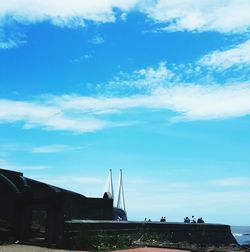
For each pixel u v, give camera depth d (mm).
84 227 35000
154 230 45406
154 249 33906
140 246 36312
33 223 46781
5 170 39781
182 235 49531
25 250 30734
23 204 36969
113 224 38750
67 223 33750
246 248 42250
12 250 30406
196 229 52625
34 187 40156
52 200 35188
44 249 31922
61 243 33500
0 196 38156
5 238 35125
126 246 35750
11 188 37781
